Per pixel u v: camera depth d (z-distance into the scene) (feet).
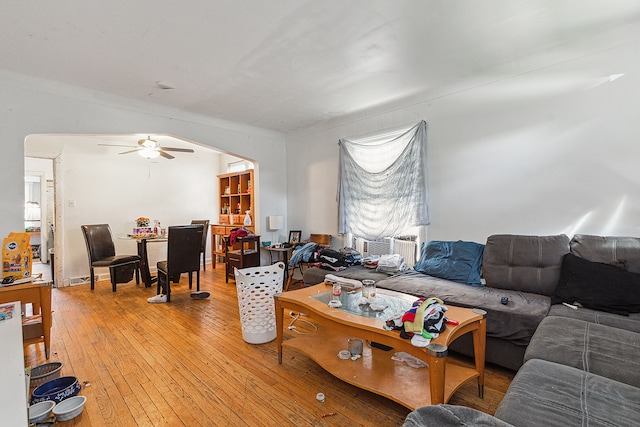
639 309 6.37
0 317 5.63
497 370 7.37
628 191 7.84
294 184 17.31
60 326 10.30
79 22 6.94
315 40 7.85
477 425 2.97
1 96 9.41
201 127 14.23
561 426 3.17
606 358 4.57
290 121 15.08
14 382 3.43
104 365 7.75
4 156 9.45
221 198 22.44
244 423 5.66
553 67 8.82
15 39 7.62
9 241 8.26
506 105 9.71
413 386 6.00
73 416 5.78
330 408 6.06
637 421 3.18
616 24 7.58
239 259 15.47
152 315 11.34
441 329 5.48
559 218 8.86
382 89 11.19
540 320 6.54
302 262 13.79
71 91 10.60
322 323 6.78
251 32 7.45
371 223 13.29
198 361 7.93
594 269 7.23
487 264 9.25
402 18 7.00
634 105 7.73
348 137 14.52
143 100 12.07
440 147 11.31
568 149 8.68
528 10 6.85
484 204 10.28
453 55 8.84
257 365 7.73
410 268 11.50
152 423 5.68
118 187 18.16
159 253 19.95
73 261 16.26
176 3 6.33
